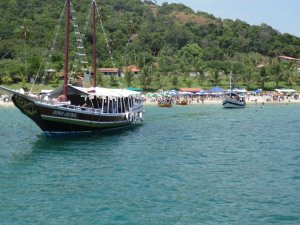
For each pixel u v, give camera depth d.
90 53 189.88
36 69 154.50
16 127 71.06
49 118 51.62
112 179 33.50
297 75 192.00
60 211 25.88
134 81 174.25
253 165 39.47
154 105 141.12
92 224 23.77
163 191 30.09
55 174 35.34
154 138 58.06
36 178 33.94
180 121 84.88
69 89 57.88
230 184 32.19
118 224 23.75
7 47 178.12
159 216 25.00
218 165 39.41
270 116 99.31
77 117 54.44
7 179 33.66
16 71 155.38
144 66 180.75
